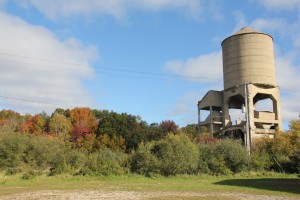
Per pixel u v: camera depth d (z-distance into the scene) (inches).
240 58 2706.7
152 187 1240.8
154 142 1851.6
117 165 1706.4
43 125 3558.1
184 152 1766.7
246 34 2716.5
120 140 3137.3
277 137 2277.3
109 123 3336.6
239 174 1815.9
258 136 2522.1
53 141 1963.6
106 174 1657.2
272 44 2780.5
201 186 1275.8
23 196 968.9
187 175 1726.1
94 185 1316.4
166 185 1322.6
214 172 1836.9
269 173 1851.6
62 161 1747.0
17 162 1775.3
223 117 2839.6
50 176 1593.3
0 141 1801.2
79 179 1539.1
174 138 1813.5
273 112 2704.2
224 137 2716.5
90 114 3961.6
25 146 1830.7
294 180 1541.6
